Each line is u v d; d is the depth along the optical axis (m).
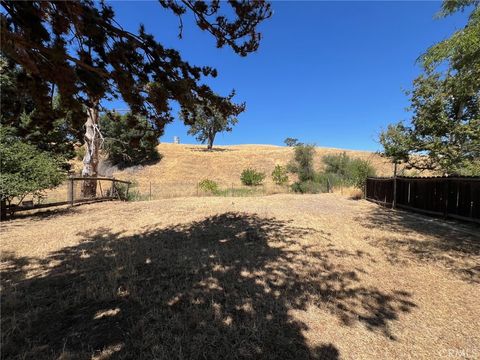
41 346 2.53
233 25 2.96
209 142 47.84
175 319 2.94
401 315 3.28
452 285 4.08
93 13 2.34
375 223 8.40
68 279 4.04
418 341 2.82
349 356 2.57
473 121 8.47
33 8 1.95
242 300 3.45
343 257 5.20
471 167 8.70
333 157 23.91
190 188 23.27
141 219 8.69
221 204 12.14
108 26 2.51
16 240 6.21
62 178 10.38
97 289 3.65
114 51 2.67
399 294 3.78
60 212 10.17
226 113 3.57
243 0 2.85
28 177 9.13
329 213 10.19
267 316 3.12
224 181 29.95
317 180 21.67
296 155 23.53
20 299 3.43
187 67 3.02
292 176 26.80
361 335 2.88
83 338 2.65
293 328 2.93
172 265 4.61
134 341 2.59
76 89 2.68
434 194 9.69
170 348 2.51
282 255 5.20
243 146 58.59
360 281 4.16
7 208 9.09
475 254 5.41
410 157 11.55
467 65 5.42
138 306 3.25
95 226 7.69
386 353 2.63
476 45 4.72
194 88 3.14
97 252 5.28
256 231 7.04
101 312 3.11
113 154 33.88
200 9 2.82
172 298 3.46
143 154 34.78
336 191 19.39
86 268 4.46
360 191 16.22
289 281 4.06
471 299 3.67
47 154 10.81
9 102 3.09
